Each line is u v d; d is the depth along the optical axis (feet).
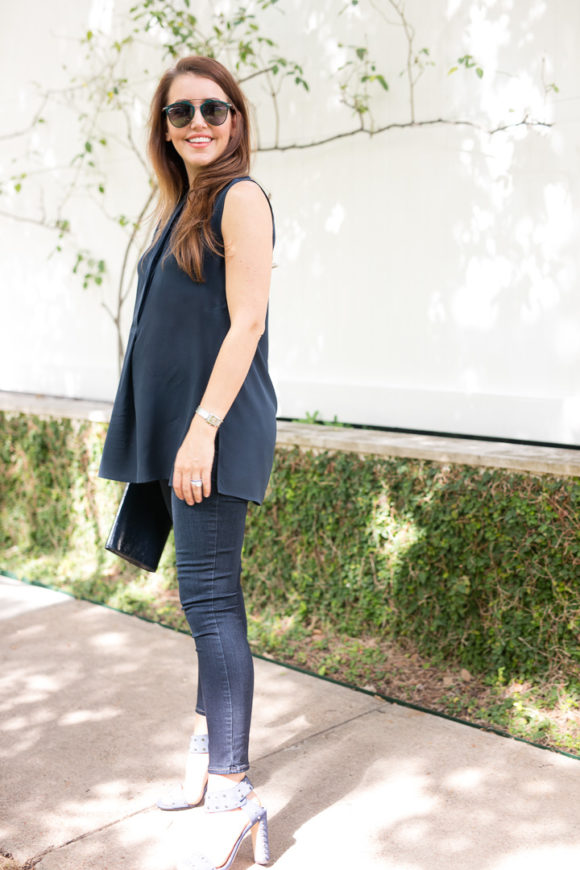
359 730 8.90
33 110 18.86
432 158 12.51
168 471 6.72
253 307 6.27
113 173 17.39
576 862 6.61
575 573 9.14
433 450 10.28
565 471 9.09
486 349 12.21
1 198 19.94
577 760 8.20
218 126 6.55
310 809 7.41
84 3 17.43
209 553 6.53
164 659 10.90
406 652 10.71
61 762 8.23
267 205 6.48
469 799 7.52
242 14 14.58
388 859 6.68
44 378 19.42
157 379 6.65
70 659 10.88
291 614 11.94
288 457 11.80
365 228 13.39
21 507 15.92
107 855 6.77
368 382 13.61
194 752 7.38
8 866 6.61
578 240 11.21
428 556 10.41
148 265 6.88
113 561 14.48
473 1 11.89
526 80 11.51
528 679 9.57
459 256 12.36
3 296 20.26
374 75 12.95
